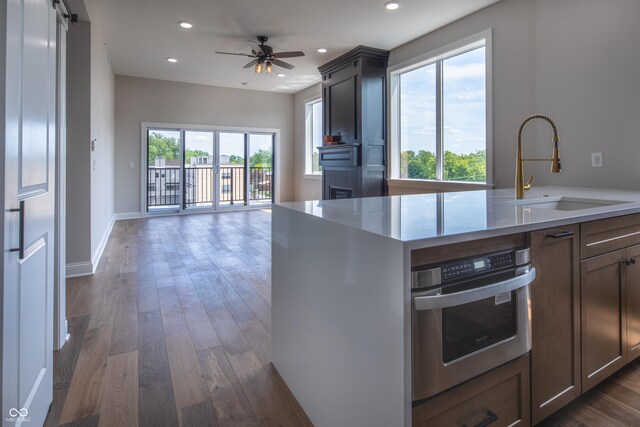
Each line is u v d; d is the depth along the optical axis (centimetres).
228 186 858
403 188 529
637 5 275
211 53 575
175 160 796
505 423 132
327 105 628
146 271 383
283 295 189
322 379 151
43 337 156
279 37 498
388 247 111
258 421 161
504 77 382
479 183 415
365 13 421
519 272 132
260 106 862
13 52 119
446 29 452
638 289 188
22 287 130
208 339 235
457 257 118
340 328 137
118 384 185
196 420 160
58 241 222
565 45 326
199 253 461
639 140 277
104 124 525
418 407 110
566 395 155
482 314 123
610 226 171
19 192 128
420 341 108
